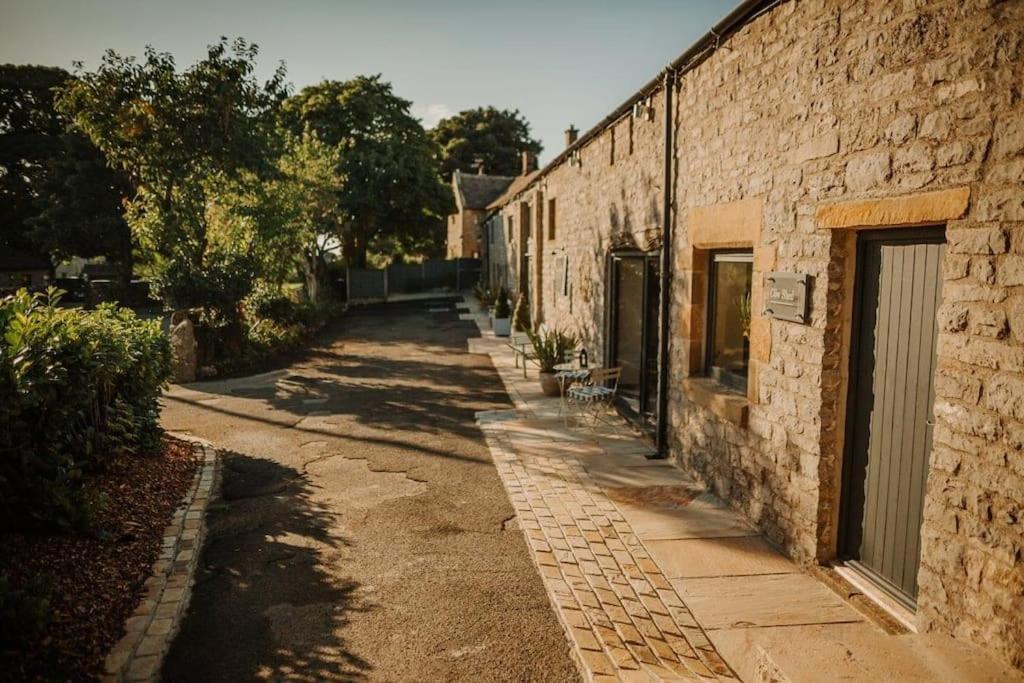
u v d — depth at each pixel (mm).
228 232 14844
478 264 37156
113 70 14016
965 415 3170
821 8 4285
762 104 5078
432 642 3803
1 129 36094
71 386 5141
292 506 5949
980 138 3055
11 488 4430
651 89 7527
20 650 3342
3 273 35031
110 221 30062
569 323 12570
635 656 3572
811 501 4488
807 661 3031
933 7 3330
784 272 4727
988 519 3045
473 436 8297
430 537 5262
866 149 3871
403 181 32094
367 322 22547
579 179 11609
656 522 5457
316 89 32250
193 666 3557
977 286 3092
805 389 4531
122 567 4496
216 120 14602
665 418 7328
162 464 6754
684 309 6777
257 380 12305
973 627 3141
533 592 4371
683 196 6770
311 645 3766
